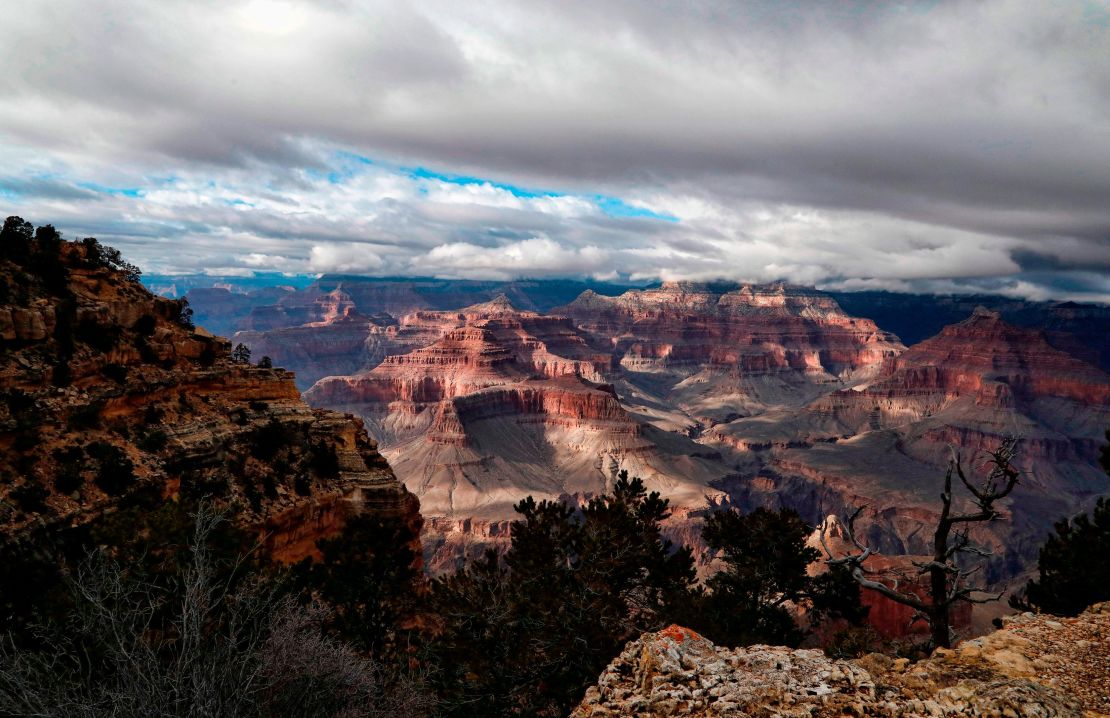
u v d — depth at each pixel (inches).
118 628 613.0
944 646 989.8
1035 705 457.4
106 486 1234.6
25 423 1195.3
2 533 1018.1
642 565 1346.0
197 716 528.4
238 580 896.3
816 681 546.3
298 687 642.8
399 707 743.7
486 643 1096.2
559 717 1038.4
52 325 1357.0
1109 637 597.0
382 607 1178.6
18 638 762.2
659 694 553.6
